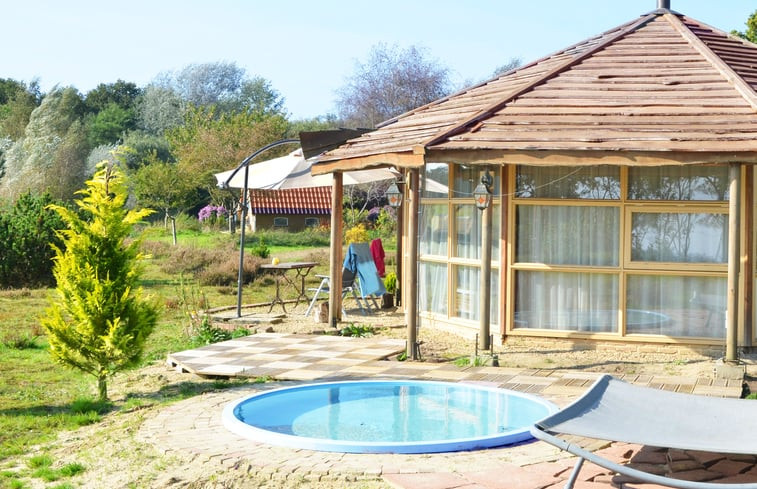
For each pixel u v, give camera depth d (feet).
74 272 33.37
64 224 79.61
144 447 25.13
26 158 179.22
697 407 22.29
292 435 25.86
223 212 160.86
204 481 21.71
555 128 38.47
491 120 40.11
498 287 43.16
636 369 36.96
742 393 32.17
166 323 54.03
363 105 200.34
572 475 19.40
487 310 38.99
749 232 39.37
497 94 46.16
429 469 21.94
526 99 42.11
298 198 157.17
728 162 34.99
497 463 22.59
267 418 29.07
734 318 35.04
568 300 42.09
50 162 174.40
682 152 35.32
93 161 184.34
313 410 30.25
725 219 39.86
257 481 21.57
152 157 169.07
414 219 39.37
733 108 38.63
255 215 151.74
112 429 28.17
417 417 29.07
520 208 42.60
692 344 40.16
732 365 34.83
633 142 36.22
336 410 30.22
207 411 29.48
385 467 22.11
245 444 24.88
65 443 27.22
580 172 41.50
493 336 43.50
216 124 193.67
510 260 42.57
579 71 45.03
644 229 40.81
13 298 68.54
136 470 22.99
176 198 159.53
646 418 21.36
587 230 41.55
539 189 42.14
